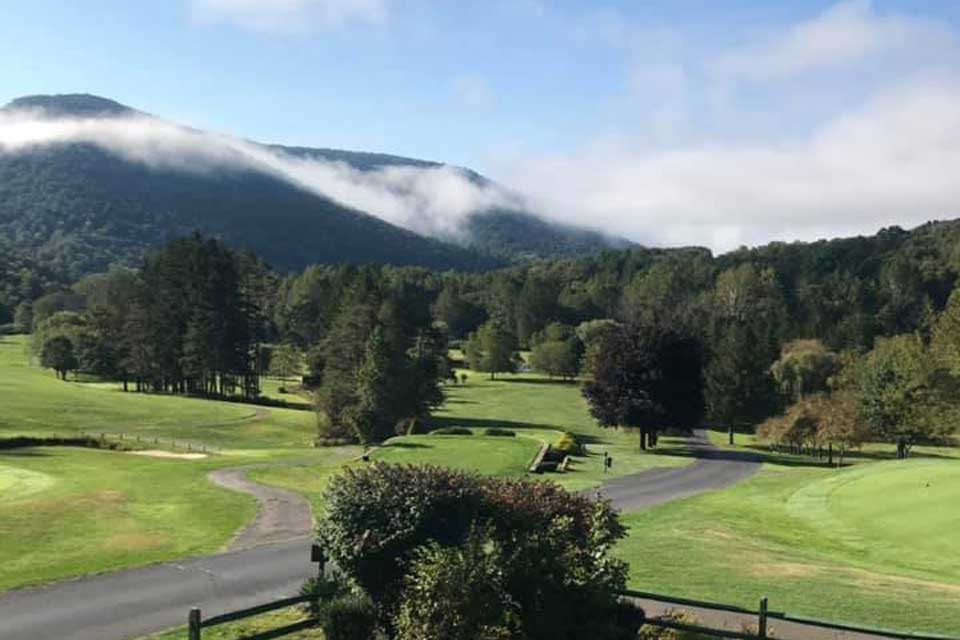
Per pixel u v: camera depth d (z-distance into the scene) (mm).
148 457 59000
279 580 21375
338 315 102938
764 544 27594
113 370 120312
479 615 12836
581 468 55812
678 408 71688
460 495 15109
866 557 26219
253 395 115750
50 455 57625
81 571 21906
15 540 26562
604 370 73062
